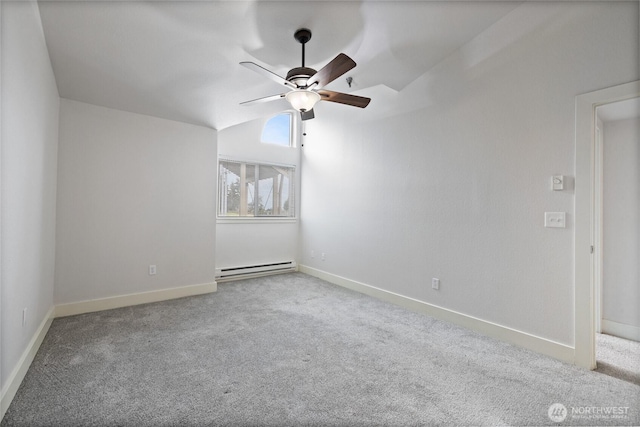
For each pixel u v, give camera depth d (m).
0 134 1.40
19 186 1.71
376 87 3.72
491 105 2.60
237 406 1.64
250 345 2.39
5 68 1.44
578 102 2.08
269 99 2.56
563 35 2.16
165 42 2.33
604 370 2.05
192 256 3.82
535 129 2.32
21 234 1.78
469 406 1.66
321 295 3.85
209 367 2.04
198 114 3.55
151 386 1.80
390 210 3.61
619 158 2.67
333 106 4.57
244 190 4.79
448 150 2.97
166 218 3.61
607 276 2.72
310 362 2.13
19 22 1.62
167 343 2.40
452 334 2.65
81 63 2.47
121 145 3.30
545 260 2.28
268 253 5.02
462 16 2.41
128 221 3.35
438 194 3.07
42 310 2.42
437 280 3.07
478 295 2.71
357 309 3.31
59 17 1.99
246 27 2.26
